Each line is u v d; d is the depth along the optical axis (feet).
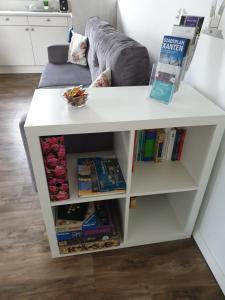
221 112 3.15
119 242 4.08
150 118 2.95
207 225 3.96
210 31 3.43
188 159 3.96
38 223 4.63
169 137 3.95
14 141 7.02
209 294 3.62
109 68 4.64
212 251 3.86
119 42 4.87
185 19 3.31
